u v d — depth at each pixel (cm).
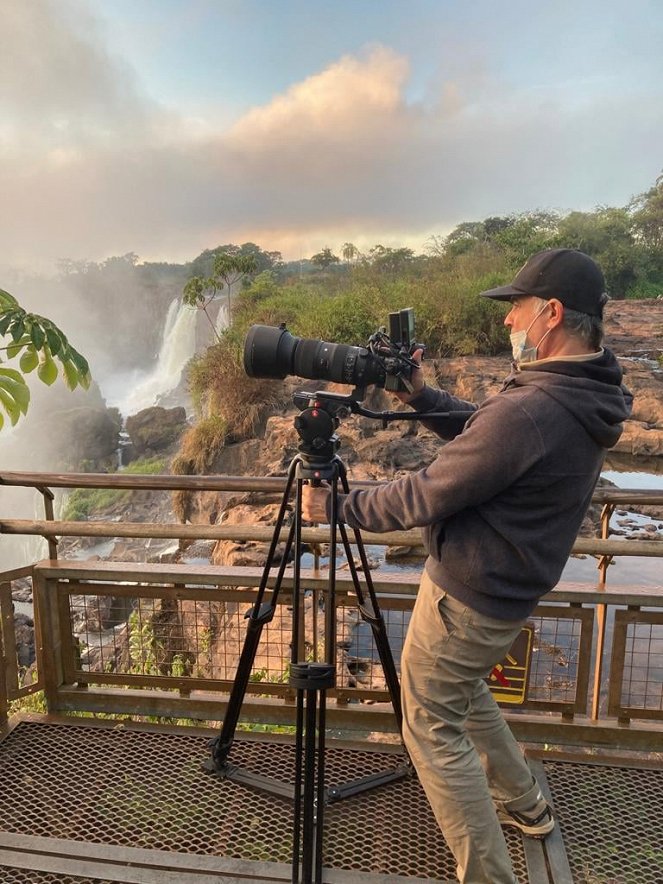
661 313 1362
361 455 789
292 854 179
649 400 895
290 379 1088
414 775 217
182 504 1026
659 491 215
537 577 152
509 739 187
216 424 1035
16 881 179
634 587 225
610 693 229
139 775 219
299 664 167
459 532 153
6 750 231
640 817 202
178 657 291
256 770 222
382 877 180
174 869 182
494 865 159
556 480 144
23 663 788
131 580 243
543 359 151
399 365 174
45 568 246
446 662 159
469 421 151
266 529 235
